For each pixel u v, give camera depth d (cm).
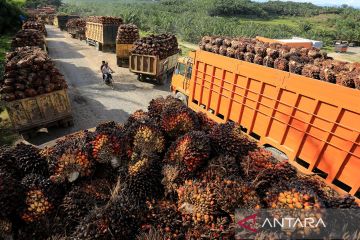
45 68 947
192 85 1015
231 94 820
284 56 692
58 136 988
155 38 1716
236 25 4803
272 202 324
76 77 1748
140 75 1714
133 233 337
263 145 744
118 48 2083
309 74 598
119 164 425
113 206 343
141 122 480
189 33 3875
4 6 3500
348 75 535
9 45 2381
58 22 4806
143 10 6519
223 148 429
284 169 400
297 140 641
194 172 402
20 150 441
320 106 573
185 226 334
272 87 681
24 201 361
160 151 454
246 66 748
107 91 1508
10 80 877
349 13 8000
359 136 509
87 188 395
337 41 4744
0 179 353
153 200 372
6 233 341
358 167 521
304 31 5406
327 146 574
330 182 578
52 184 389
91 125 1086
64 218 366
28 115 923
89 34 2992
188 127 485
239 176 386
